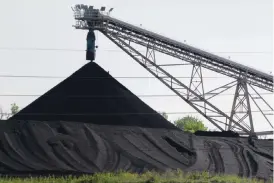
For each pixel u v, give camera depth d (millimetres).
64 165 189000
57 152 196000
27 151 193375
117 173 181375
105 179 165875
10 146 193250
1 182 156500
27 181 162500
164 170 196000
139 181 166375
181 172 184250
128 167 196500
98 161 196125
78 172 182375
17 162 185500
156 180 168750
